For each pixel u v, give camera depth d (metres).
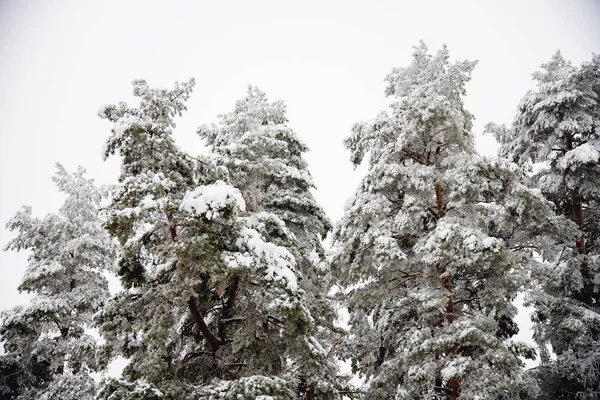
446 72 12.64
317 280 13.46
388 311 13.06
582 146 13.65
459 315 10.65
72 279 15.88
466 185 10.78
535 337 13.37
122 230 8.30
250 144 12.42
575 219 14.75
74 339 14.41
